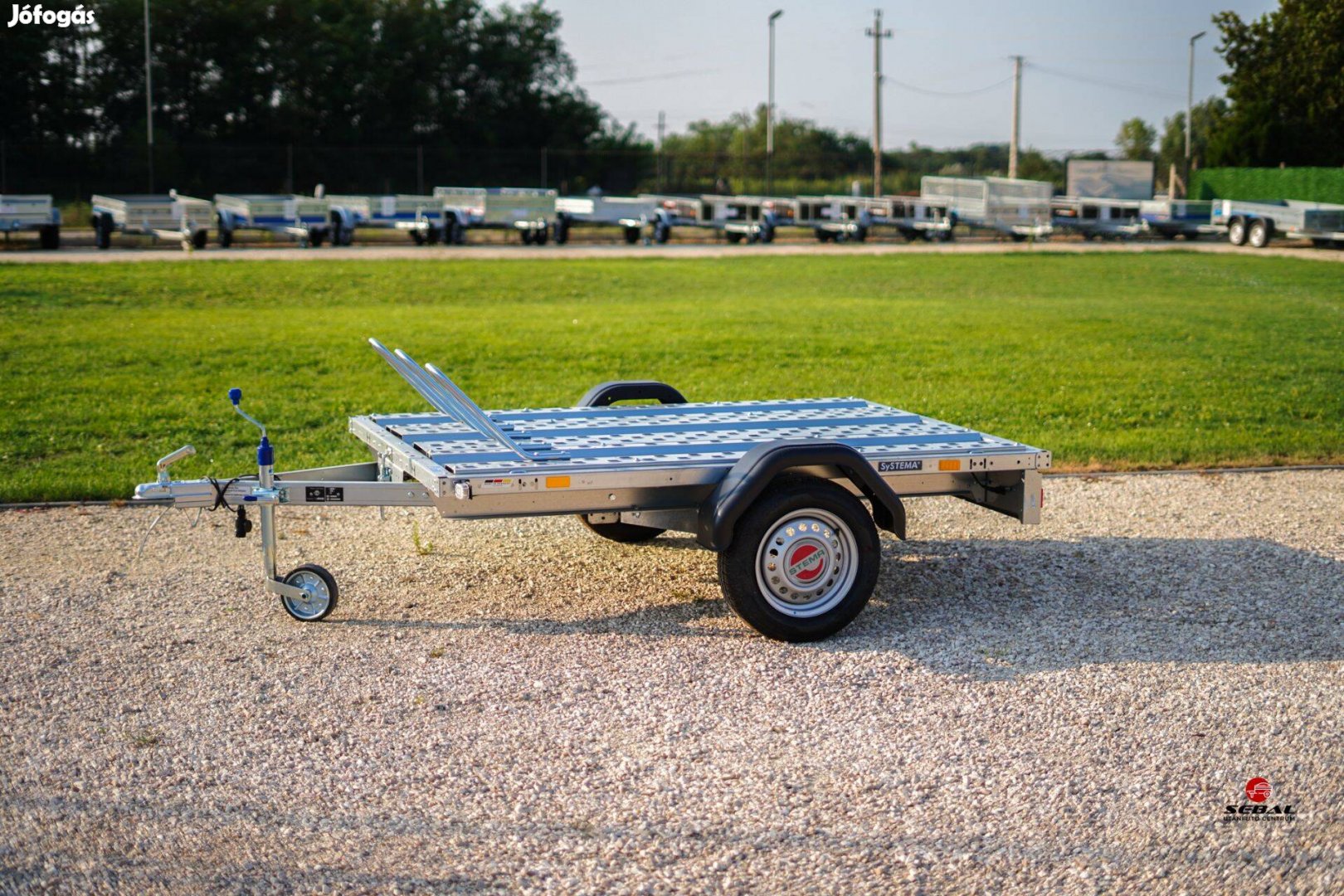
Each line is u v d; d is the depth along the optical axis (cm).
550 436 618
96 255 2850
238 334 1556
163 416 1025
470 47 6556
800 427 651
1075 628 560
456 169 5894
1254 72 4972
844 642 541
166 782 404
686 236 4478
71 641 532
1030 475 586
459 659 516
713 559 671
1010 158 6156
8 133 5181
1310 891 346
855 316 1858
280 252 3106
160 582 616
